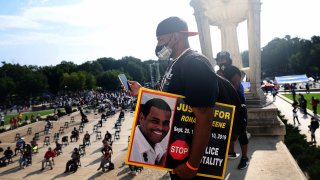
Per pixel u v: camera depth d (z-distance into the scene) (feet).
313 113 118.11
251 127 37.37
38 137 133.90
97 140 120.16
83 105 291.79
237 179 22.33
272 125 36.96
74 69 501.15
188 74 8.82
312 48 399.44
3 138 147.84
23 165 86.94
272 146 31.96
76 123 177.17
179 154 9.82
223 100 11.09
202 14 41.73
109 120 177.88
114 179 65.41
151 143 9.80
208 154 10.12
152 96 9.87
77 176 73.87
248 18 42.42
